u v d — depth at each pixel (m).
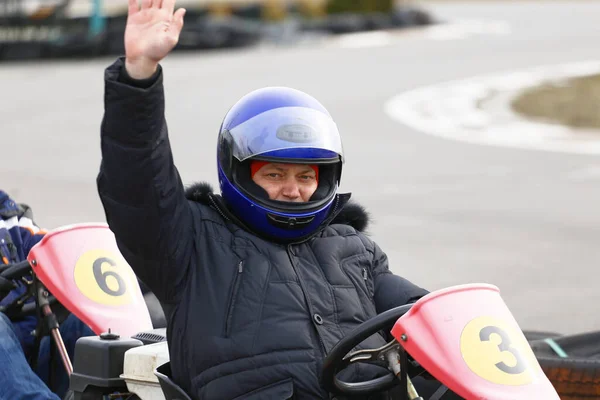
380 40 54.66
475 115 28.45
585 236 13.74
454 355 4.62
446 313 4.76
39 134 23.86
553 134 24.95
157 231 5.00
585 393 6.41
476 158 20.97
